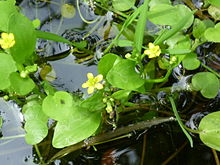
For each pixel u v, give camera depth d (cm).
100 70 18
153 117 20
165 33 20
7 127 20
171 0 23
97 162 19
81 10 23
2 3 19
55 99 18
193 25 21
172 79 21
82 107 18
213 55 21
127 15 23
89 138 19
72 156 19
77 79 21
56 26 23
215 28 20
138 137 20
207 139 19
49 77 21
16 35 18
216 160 19
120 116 20
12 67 19
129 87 18
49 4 23
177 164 19
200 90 20
